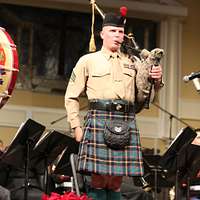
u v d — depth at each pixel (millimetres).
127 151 5359
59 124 13680
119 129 5309
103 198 5418
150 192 8680
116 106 5355
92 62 5465
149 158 7316
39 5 13961
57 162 7383
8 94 6562
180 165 6730
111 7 14211
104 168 5277
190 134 6391
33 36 13914
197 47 14883
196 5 15047
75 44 14133
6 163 6820
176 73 14438
